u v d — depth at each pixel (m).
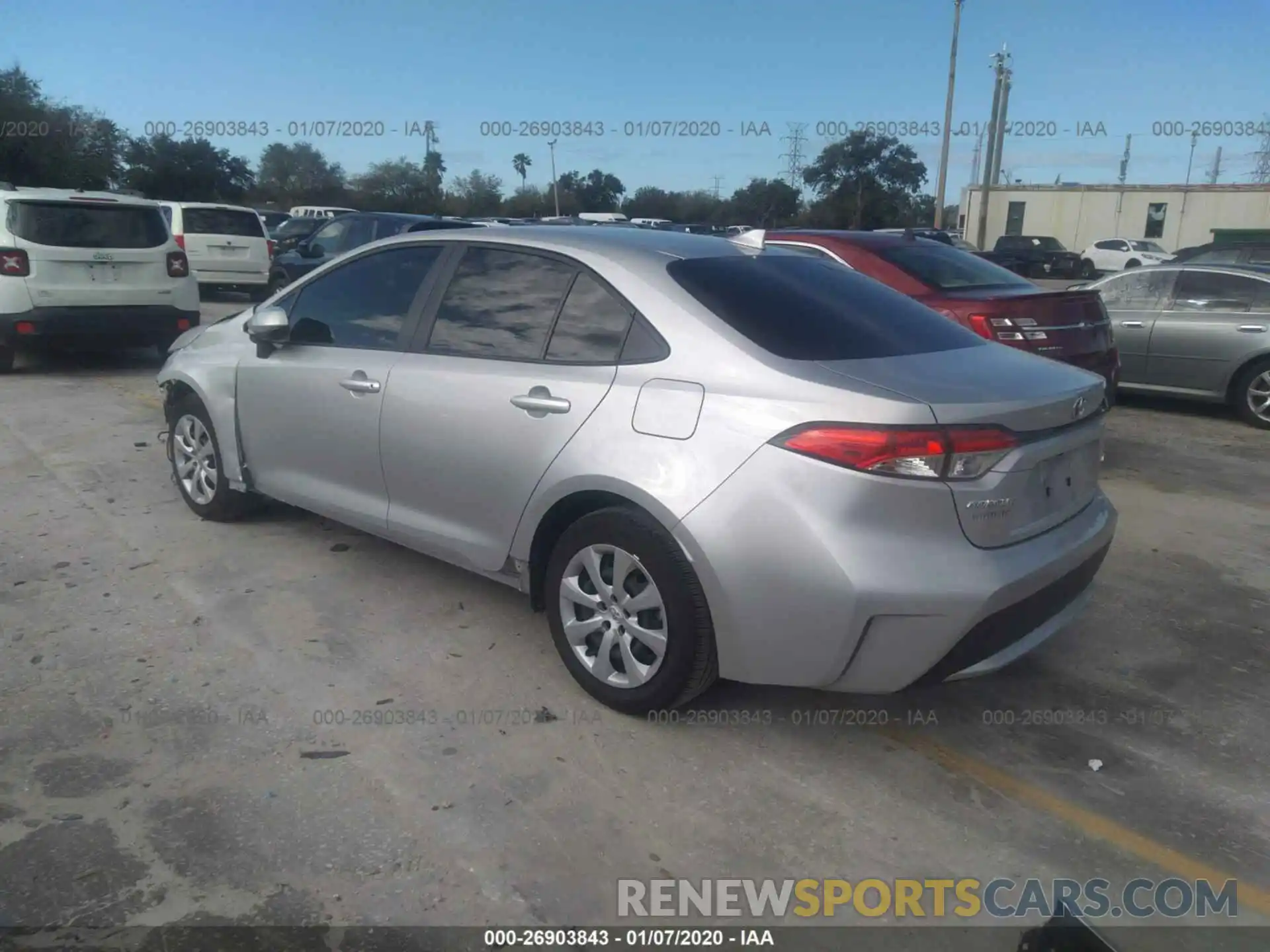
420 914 2.56
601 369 3.45
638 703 3.42
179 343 5.71
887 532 2.91
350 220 14.29
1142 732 3.55
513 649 3.99
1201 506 6.38
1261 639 4.33
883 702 3.69
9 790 3.00
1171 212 41.22
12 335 9.12
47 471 6.34
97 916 2.51
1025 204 43.28
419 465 4.00
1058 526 3.32
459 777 3.13
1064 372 3.57
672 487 3.14
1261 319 8.91
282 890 2.63
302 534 5.22
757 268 3.76
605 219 27.97
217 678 3.70
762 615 3.04
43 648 3.90
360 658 3.88
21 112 33.88
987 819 3.03
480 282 3.98
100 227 9.49
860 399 2.94
